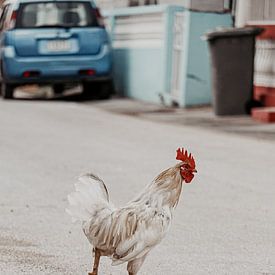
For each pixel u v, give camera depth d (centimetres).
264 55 2262
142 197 785
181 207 1191
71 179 1389
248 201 1236
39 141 1808
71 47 2569
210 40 2148
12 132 1939
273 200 1245
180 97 2403
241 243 1013
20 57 2548
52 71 2555
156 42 2533
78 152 1661
